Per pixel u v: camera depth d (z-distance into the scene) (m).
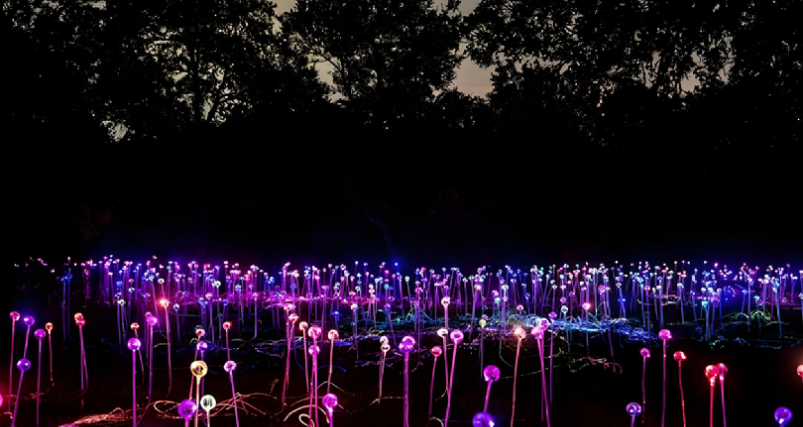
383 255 15.60
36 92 12.69
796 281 12.56
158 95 16.03
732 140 12.85
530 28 14.00
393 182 15.44
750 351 6.30
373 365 5.76
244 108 15.70
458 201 15.68
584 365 5.72
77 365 5.72
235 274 10.58
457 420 4.25
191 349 6.44
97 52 14.75
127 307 9.35
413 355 6.13
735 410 4.46
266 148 14.98
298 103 16.08
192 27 18.28
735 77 12.18
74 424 4.18
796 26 10.85
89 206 13.70
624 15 12.45
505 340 6.79
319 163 15.21
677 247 14.91
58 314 8.59
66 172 13.12
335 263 15.20
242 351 6.40
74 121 13.28
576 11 13.34
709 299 8.56
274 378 5.27
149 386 4.68
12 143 12.32
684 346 6.58
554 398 4.74
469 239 15.42
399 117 15.57
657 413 4.39
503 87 14.38
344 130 14.86
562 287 8.71
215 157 15.06
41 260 11.25
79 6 14.38
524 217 15.28
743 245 14.76
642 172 14.16
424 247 15.54
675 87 12.75
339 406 4.53
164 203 15.27
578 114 13.86
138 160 14.91
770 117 12.06
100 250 13.98
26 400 4.66
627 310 9.48
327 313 9.18
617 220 15.09
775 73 11.55
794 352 6.20
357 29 18.39
